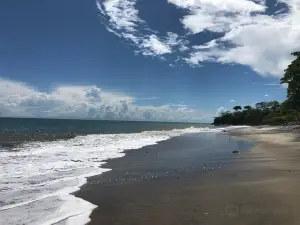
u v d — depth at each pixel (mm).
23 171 11562
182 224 6121
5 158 14539
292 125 62125
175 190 8961
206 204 7465
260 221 6168
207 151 19719
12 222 6094
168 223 6191
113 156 16672
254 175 11031
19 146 20328
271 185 9281
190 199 7945
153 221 6312
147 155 17453
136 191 8883
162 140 29703
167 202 7707
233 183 9727
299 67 44500
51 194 8367
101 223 6180
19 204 7383
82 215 6633
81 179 10414
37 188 9023
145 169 12695
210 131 55812
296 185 9266
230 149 20938
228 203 7500
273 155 16938
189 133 46625
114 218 6492
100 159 15375
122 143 24781
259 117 119125
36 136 31641
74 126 73750
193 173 11719
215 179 10469
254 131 49844
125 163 14328
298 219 6266
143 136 35375
